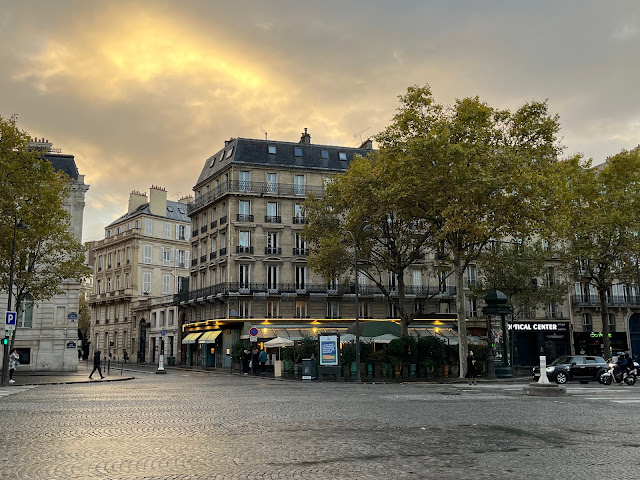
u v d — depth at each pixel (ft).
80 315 289.74
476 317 176.86
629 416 42.34
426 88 103.35
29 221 96.48
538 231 101.81
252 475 22.93
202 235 188.65
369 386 83.30
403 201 103.55
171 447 29.09
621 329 182.19
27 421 39.81
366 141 188.75
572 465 25.14
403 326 118.93
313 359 101.91
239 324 162.91
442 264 120.57
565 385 85.25
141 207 255.50
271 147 176.55
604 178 126.00
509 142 102.58
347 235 124.26
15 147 89.81
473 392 68.13
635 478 22.85
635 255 123.95
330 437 32.19
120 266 249.14
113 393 68.49
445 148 95.91
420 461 25.73
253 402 54.60
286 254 170.19
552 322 175.83
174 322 203.82
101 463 25.25
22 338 137.08
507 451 28.22
